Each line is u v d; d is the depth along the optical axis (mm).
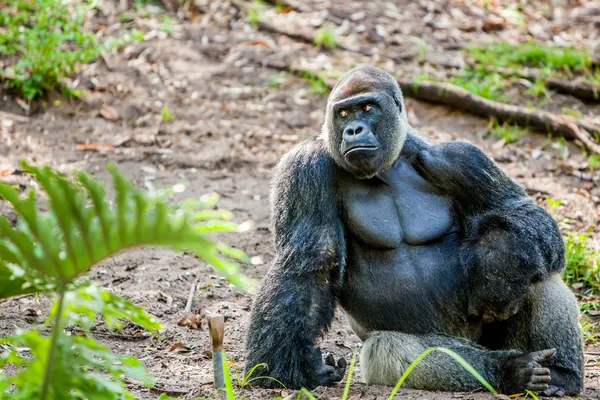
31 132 19625
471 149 10344
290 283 9641
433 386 9344
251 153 19531
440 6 26344
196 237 5781
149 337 11977
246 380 9430
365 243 10211
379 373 9508
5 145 18922
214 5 25844
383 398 8867
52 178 5852
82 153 18984
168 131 20172
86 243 5996
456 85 21422
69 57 21000
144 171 18438
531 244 9547
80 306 6621
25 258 6043
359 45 24078
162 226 5844
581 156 19641
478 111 20891
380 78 10320
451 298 10102
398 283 10102
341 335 12750
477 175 10172
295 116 21109
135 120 20578
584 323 13156
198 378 10109
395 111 10094
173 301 13445
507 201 10203
